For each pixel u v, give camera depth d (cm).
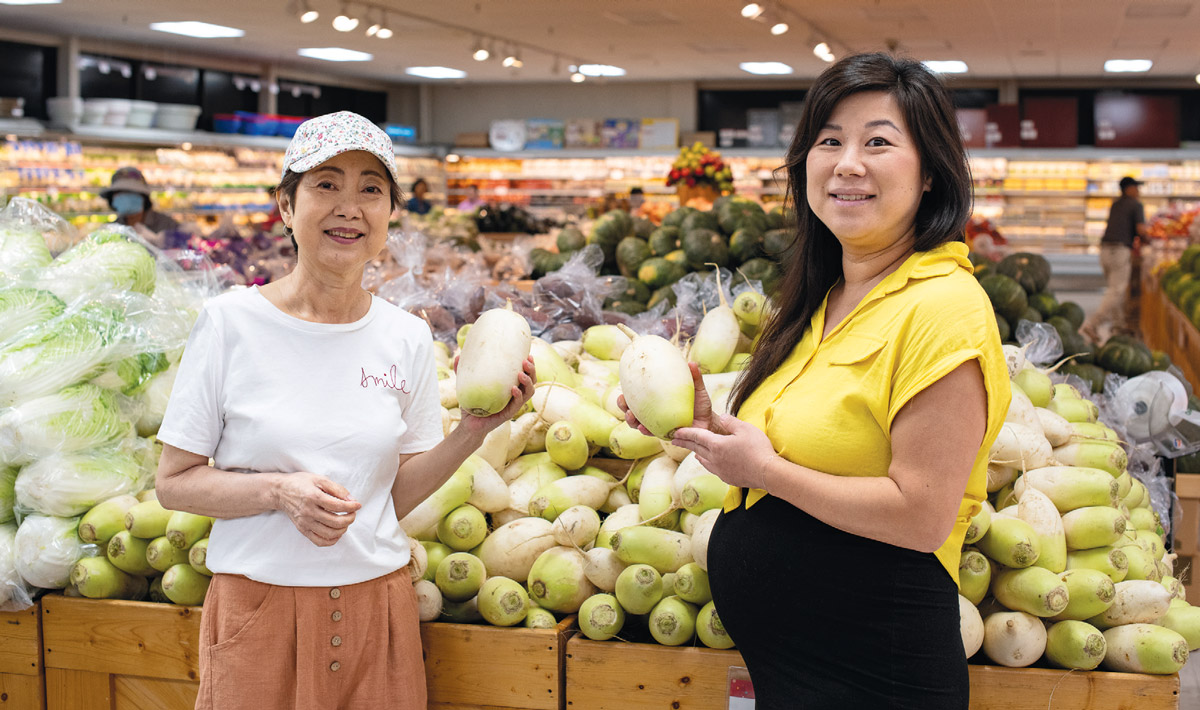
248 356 158
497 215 776
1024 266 413
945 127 138
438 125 1483
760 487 138
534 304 326
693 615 184
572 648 187
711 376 230
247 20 903
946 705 137
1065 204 1262
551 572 191
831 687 141
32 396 213
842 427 137
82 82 1018
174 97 1120
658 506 200
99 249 247
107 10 854
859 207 138
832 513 133
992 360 129
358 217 156
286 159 156
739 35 966
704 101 1410
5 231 258
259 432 157
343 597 160
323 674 160
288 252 591
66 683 211
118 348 227
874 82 137
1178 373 335
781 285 159
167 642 203
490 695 190
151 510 203
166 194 1048
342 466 159
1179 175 1229
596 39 1007
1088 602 175
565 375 246
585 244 430
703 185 665
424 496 171
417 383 171
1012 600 175
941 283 134
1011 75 1240
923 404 128
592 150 1370
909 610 136
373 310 167
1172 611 188
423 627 191
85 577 206
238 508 156
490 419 164
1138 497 233
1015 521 179
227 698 158
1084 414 237
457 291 326
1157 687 170
